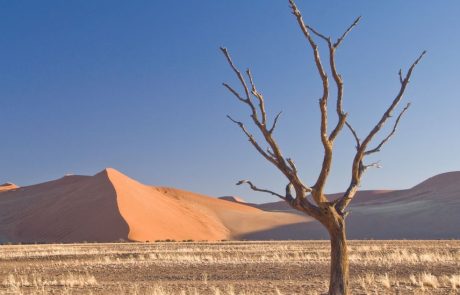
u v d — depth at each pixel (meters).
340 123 11.07
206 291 20.58
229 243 77.94
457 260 31.16
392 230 127.25
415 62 11.29
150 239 98.50
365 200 197.62
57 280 25.97
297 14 10.82
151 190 129.88
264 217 134.00
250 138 11.29
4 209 126.75
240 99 11.14
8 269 33.31
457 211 131.50
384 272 26.45
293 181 11.22
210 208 135.75
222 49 11.06
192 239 107.75
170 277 26.80
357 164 11.51
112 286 22.67
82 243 89.38
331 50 10.97
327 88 10.82
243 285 22.22
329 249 49.34
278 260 33.94
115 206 105.62
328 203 11.37
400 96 11.31
